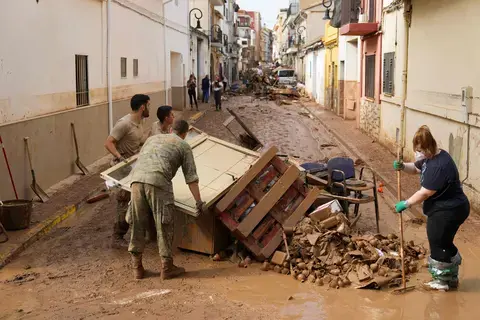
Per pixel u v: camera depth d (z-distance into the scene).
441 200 5.63
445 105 10.27
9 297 5.69
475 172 8.74
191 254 6.97
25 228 7.77
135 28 17.70
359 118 19.72
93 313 5.27
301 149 15.95
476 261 6.70
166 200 6.00
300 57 52.31
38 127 9.77
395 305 5.50
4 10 8.49
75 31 11.91
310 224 6.82
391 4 14.31
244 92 46.47
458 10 9.57
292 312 5.33
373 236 7.02
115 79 15.18
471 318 5.20
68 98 11.52
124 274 6.34
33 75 9.67
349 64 23.23
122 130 7.39
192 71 32.44
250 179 6.63
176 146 6.08
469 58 9.03
